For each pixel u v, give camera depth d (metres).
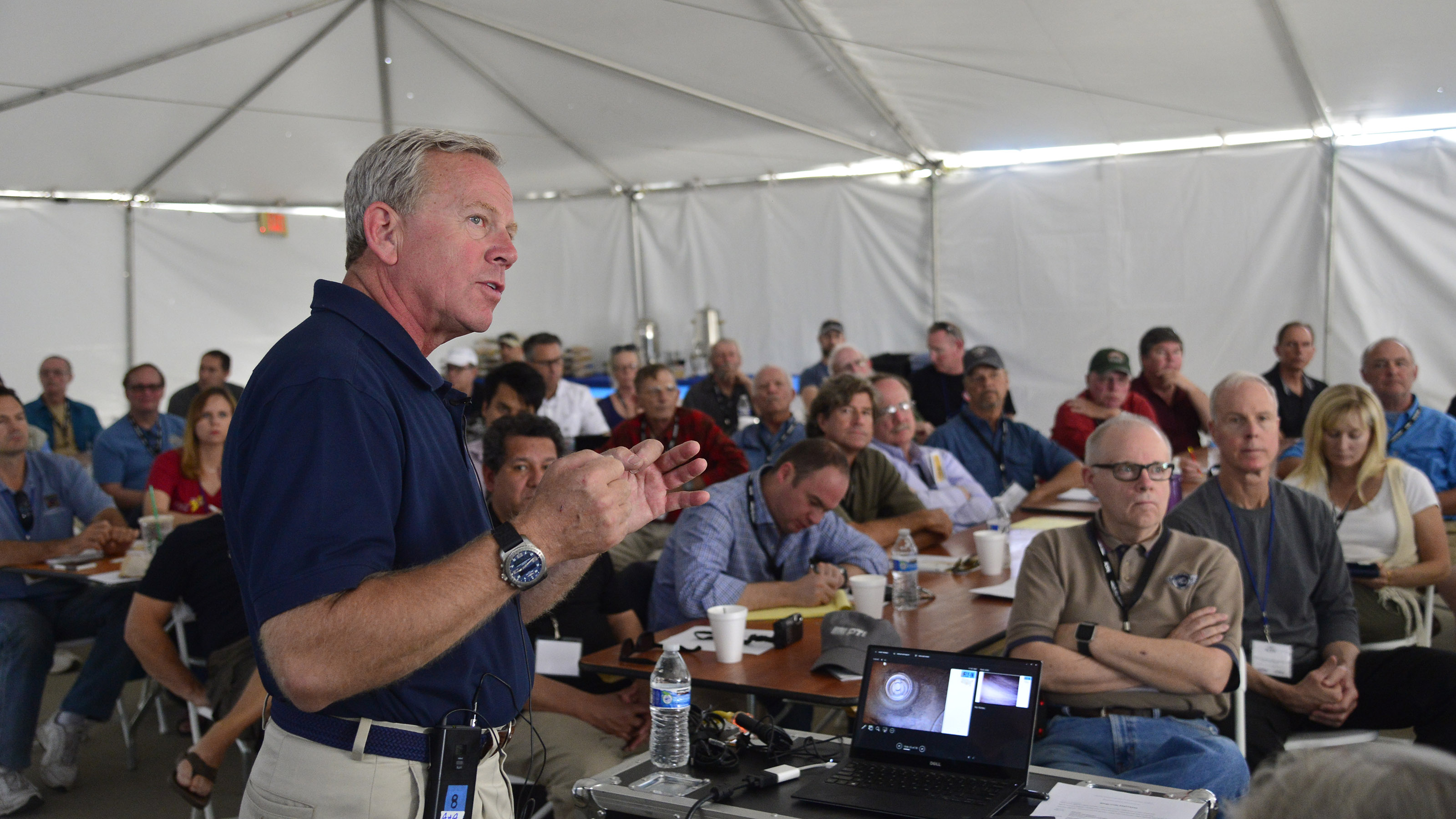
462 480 1.40
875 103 6.48
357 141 7.26
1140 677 2.44
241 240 8.33
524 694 1.50
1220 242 6.83
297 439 1.17
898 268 7.98
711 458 5.49
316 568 1.12
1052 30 5.11
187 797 2.96
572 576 1.59
